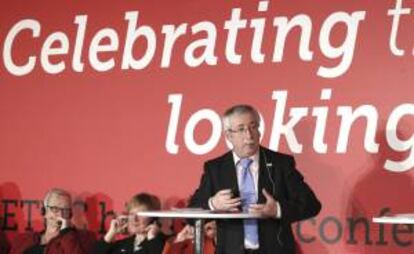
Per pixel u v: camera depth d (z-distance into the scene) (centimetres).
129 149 1415
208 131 1372
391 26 1286
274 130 1332
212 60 1379
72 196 1440
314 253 1296
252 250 1034
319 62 1319
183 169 1382
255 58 1353
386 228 1262
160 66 1409
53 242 1340
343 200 1289
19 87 1487
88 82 1447
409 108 1268
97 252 1295
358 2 1305
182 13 1403
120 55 1432
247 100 1353
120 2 1441
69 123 1452
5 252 1453
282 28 1343
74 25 1464
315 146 1309
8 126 1487
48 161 1459
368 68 1292
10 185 1477
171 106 1396
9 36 1497
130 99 1420
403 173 1262
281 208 1001
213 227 1251
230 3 1377
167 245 1279
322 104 1312
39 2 1488
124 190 1412
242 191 1048
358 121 1291
